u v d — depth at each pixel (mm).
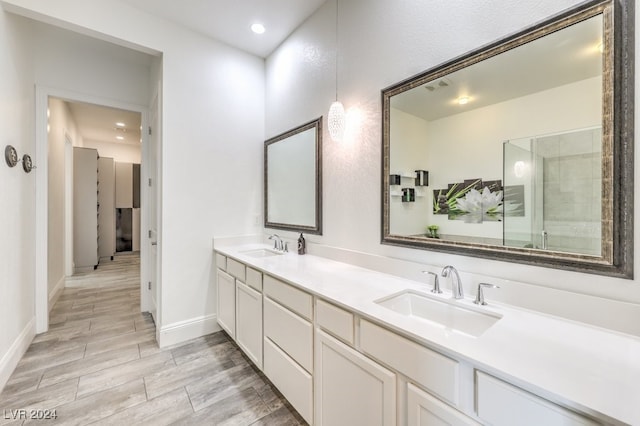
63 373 1955
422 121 1513
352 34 1919
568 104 1037
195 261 2533
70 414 1568
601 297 967
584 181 1004
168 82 2355
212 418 1563
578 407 604
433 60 1463
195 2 2121
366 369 1102
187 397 1729
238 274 2164
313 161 2271
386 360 1022
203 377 1936
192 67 2480
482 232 1289
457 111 1369
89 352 2248
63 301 3467
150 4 2150
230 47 2711
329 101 2117
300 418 1576
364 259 1819
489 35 1249
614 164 937
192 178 2506
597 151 974
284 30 2480
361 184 1870
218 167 2656
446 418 846
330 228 2119
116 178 6672
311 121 2277
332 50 2080
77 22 1943
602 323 956
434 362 873
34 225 2496
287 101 2588
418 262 1531
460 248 1351
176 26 2383
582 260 1005
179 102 2418
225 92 2688
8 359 1892
